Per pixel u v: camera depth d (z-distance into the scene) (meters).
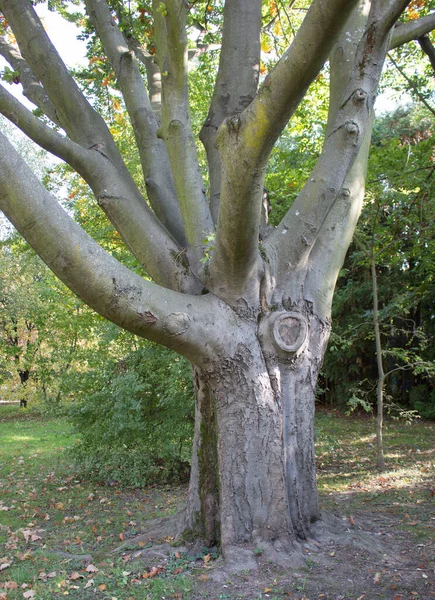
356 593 3.46
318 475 7.61
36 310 17.44
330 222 4.66
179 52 4.07
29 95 5.55
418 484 6.68
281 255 4.38
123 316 3.43
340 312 14.36
